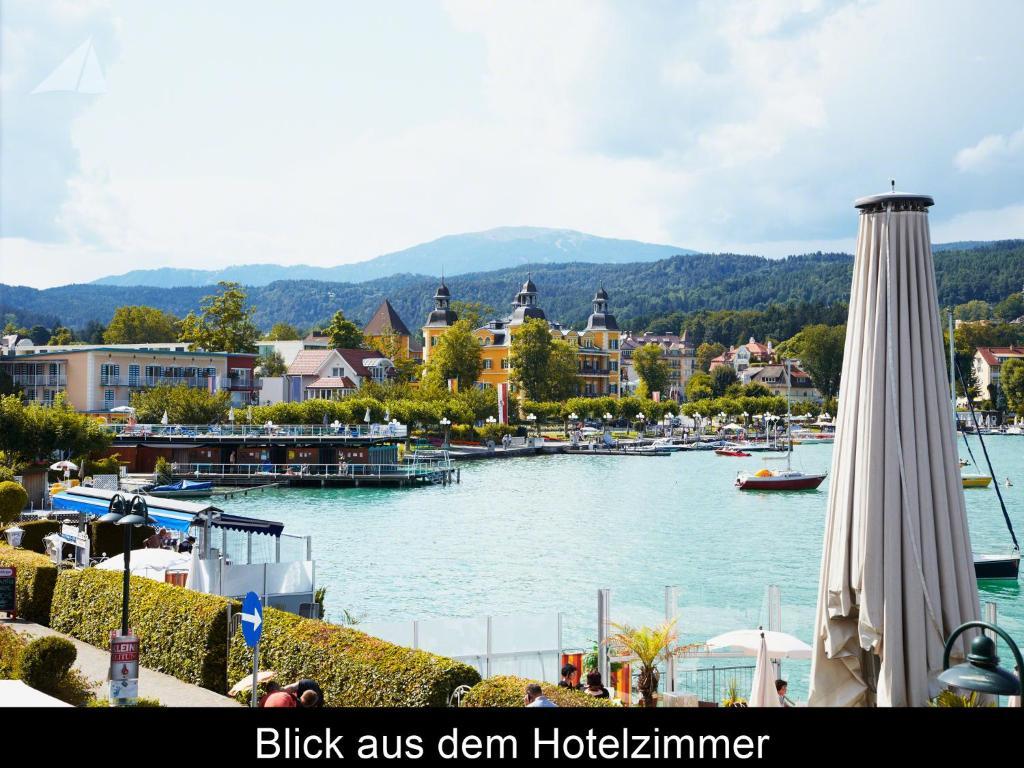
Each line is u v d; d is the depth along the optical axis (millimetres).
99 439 87812
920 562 14070
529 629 28656
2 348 145125
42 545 43156
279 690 19094
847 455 14688
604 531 73438
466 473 124375
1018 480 119438
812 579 54031
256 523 36781
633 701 22344
